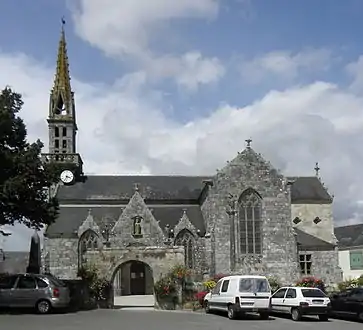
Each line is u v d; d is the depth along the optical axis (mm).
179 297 36500
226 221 54156
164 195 61781
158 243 53188
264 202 54812
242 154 55625
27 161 34125
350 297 29141
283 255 53969
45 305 30062
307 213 62812
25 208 34000
